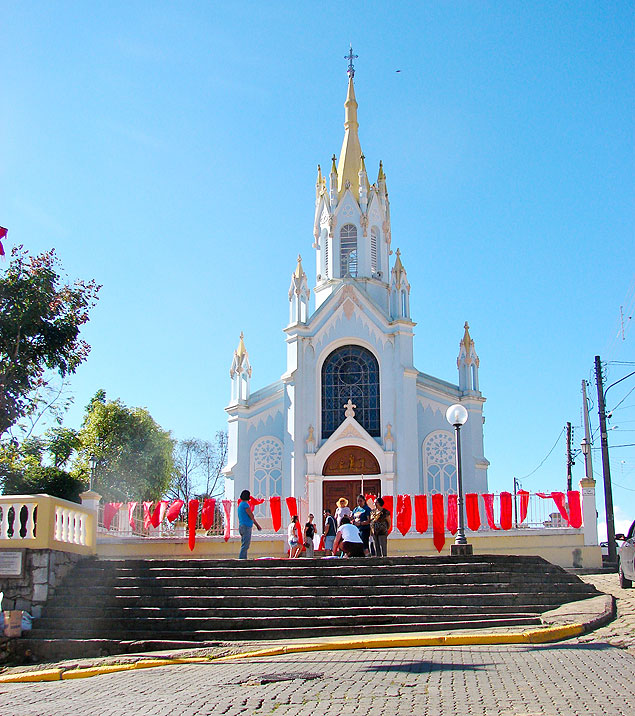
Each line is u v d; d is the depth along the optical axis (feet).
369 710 36.19
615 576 91.40
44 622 64.59
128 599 66.18
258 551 103.30
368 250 159.94
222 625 61.77
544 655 48.03
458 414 82.53
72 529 72.79
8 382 92.48
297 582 68.54
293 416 144.25
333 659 49.73
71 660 58.08
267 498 145.38
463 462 144.05
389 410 143.95
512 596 64.75
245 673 46.83
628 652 48.32
